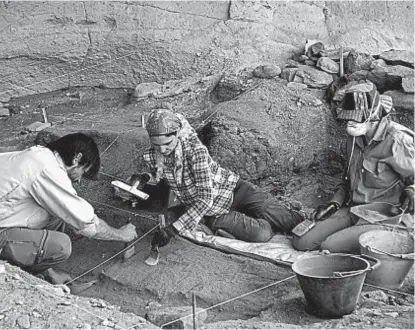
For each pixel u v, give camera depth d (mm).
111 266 5254
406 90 6770
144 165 6234
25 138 6844
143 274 5078
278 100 6875
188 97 7430
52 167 4570
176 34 7754
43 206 4633
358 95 4945
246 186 5668
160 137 4996
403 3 8250
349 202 5484
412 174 5039
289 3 8062
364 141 5203
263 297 4715
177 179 5266
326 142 6797
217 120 6500
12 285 4148
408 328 3979
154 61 7762
